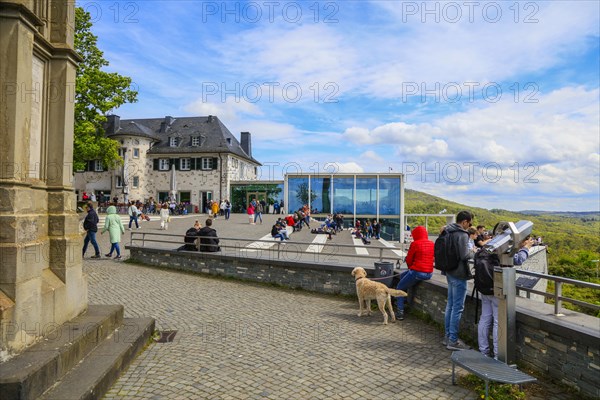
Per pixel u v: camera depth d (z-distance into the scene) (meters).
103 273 12.16
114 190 50.91
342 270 9.87
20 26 4.20
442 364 5.29
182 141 52.81
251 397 4.25
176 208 42.75
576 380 4.43
